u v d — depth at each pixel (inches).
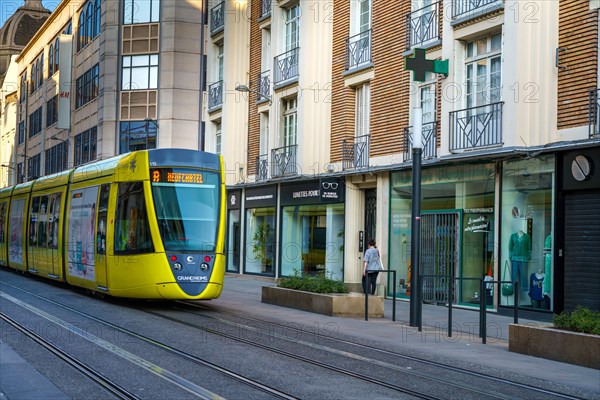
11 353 415.5
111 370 370.9
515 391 357.1
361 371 392.2
